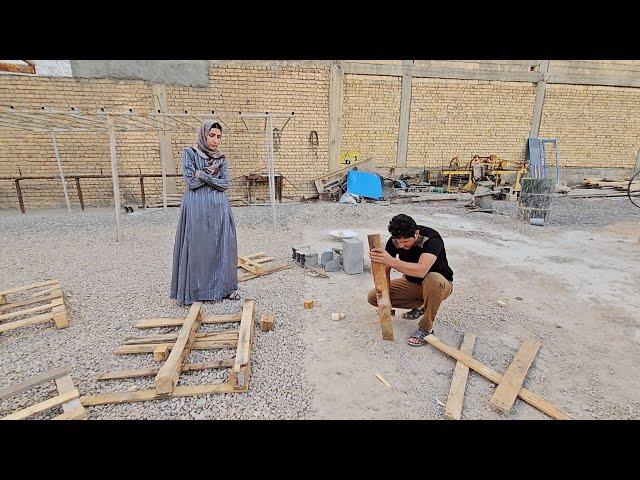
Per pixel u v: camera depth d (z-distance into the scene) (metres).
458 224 7.24
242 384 2.31
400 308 3.25
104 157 8.99
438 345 2.80
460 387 2.36
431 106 10.77
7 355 2.71
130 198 9.33
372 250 2.77
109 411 2.16
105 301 3.64
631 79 11.57
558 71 11.16
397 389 2.39
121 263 4.80
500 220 7.61
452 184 11.16
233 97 9.34
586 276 4.45
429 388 2.41
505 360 2.73
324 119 10.00
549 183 7.17
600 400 2.32
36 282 4.13
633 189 11.00
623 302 3.74
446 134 11.06
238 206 9.00
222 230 3.42
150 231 6.56
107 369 2.55
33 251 5.30
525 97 11.20
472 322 3.31
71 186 8.96
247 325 2.86
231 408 2.20
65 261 4.87
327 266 4.52
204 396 2.29
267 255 5.15
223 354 2.74
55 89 8.40
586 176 12.35
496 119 11.22
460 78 10.69
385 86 10.34
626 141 12.28
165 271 4.51
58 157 8.03
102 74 8.56
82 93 8.55
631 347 2.92
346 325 3.21
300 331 3.09
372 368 2.60
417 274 2.68
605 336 3.09
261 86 9.43
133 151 9.09
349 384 2.43
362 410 2.20
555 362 2.71
